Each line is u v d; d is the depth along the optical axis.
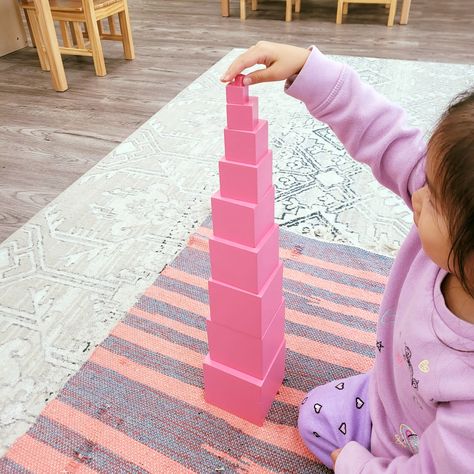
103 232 1.47
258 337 0.83
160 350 1.09
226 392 0.93
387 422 0.77
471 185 0.42
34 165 1.84
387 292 0.72
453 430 0.52
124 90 2.49
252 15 3.73
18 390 1.02
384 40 3.08
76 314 1.19
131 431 0.93
